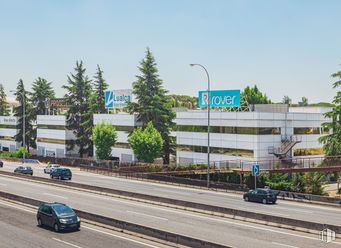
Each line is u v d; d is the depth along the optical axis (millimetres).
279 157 67688
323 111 83000
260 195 43719
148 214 34438
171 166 68500
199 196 47906
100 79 114312
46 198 43844
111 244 24219
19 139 126188
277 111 73188
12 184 57938
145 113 90875
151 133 82812
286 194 47688
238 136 68500
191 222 31078
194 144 76375
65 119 109250
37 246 23891
